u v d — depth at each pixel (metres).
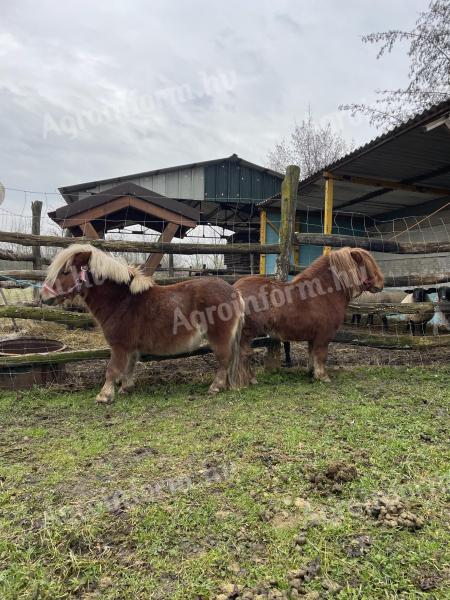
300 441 2.71
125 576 1.59
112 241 4.51
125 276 3.72
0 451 2.70
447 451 2.54
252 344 4.55
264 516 1.91
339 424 3.01
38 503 2.07
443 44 10.09
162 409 3.51
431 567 1.59
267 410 3.37
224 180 12.49
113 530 1.85
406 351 5.81
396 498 2.00
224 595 1.48
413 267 9.95
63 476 2.33
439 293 6.11
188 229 9.05
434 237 10.05
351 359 5.49
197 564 1.65
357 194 9.65
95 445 2.73
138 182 12.03
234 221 14.91
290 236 4.76
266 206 11.13
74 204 6.86
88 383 4.36
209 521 1.90
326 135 22.56
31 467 2.45
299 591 1.50
